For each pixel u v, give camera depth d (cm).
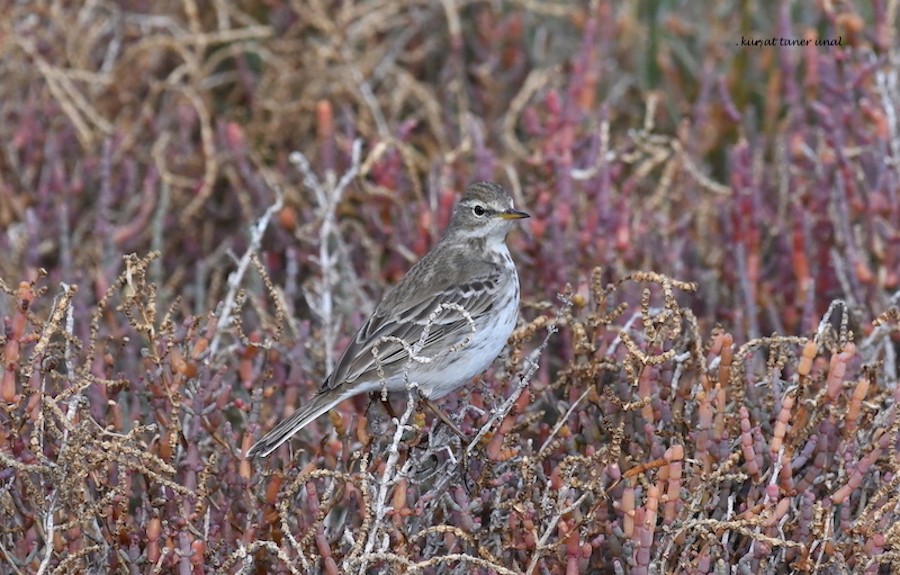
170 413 947
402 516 849
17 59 1570
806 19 1709
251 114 1670
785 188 1352
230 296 1146
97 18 1719
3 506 870
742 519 846
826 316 932
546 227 1303
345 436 914
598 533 884
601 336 1030
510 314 1075
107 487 881
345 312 1247
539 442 1024
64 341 988
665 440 935
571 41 1761
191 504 898
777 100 1577
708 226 1388
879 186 1288
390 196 1371
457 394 1050
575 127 1489
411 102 1686
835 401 887
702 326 1226
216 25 1752
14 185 1495
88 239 1463
